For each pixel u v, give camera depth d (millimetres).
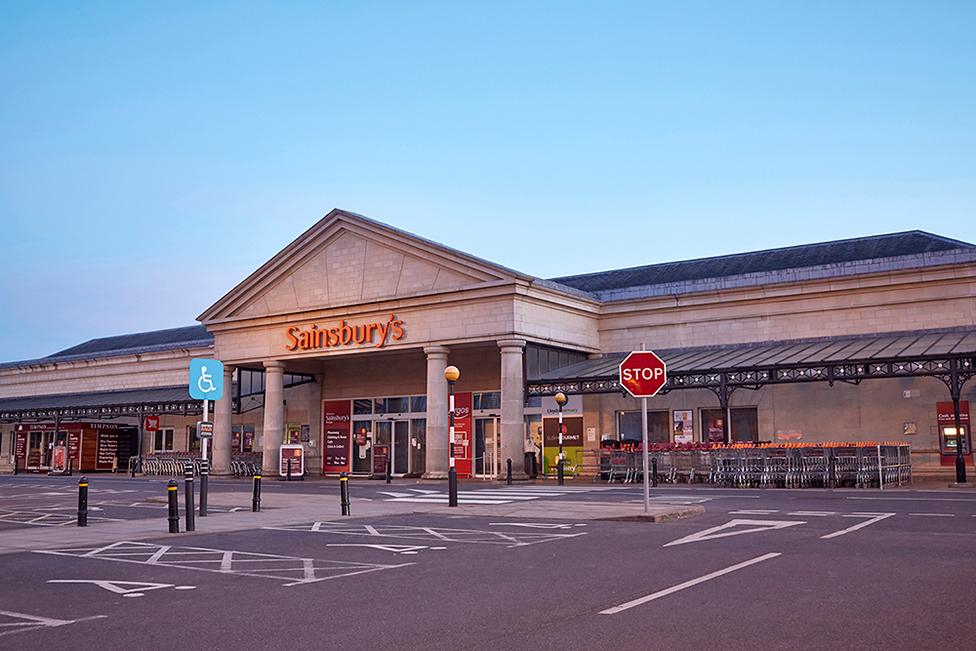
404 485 33719
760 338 36031
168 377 53781
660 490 27344
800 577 9992
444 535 15227
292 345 42031
